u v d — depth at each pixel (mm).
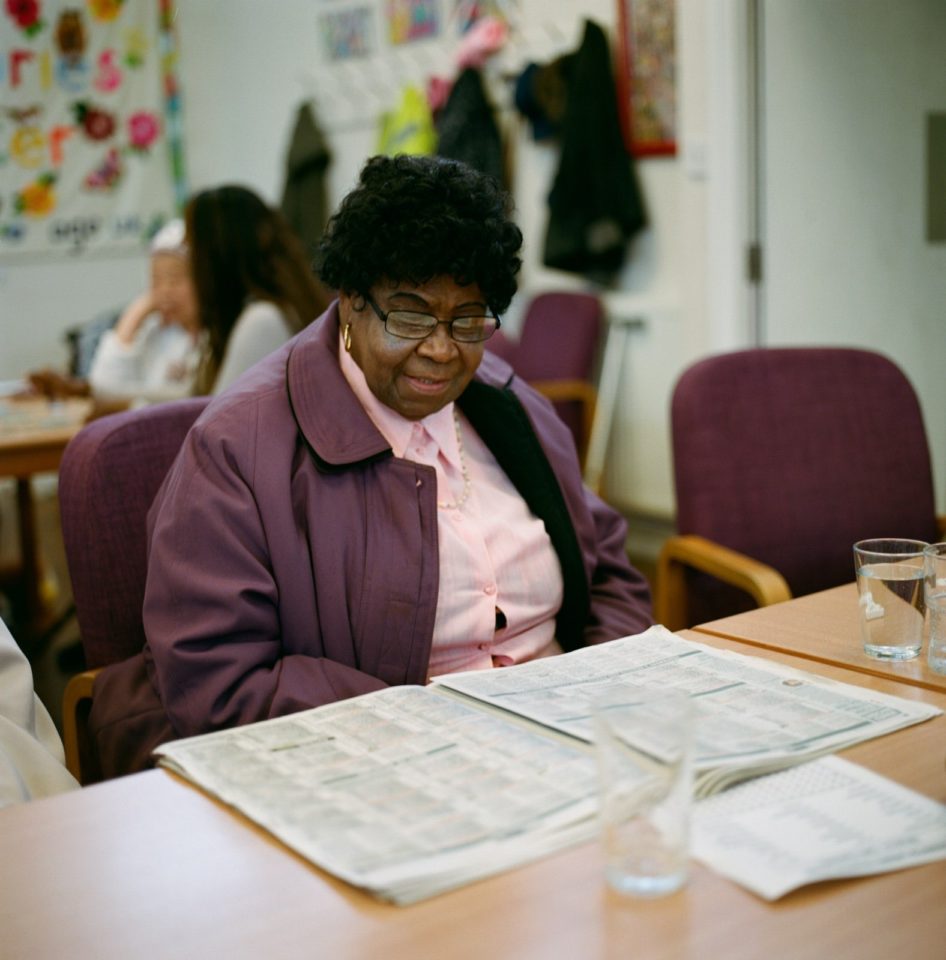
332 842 869
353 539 1431
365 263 1378
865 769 983
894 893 807
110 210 6086
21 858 884
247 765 1006
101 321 5309
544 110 4387
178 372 3730
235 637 1357
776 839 872
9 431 2982
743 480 2115
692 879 828
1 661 1408
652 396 4371
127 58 6023
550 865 847
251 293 2715
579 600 1633
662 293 4289
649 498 4469
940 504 3672
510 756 1004
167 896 827
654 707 833
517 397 1674
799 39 3451
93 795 981
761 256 3586
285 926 787
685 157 3936
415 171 1383
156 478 1665
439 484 1539
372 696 1156
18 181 5801
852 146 3545
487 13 4711
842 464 2199
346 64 5480
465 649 1511
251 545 1381
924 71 3592
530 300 4652
